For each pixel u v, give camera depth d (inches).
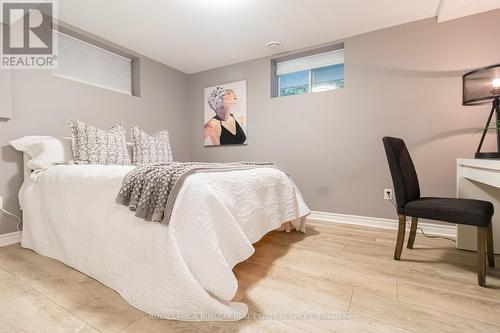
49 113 86.4
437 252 70.0
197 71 139.8
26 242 71.6
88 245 54.8
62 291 48.9
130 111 113.6
